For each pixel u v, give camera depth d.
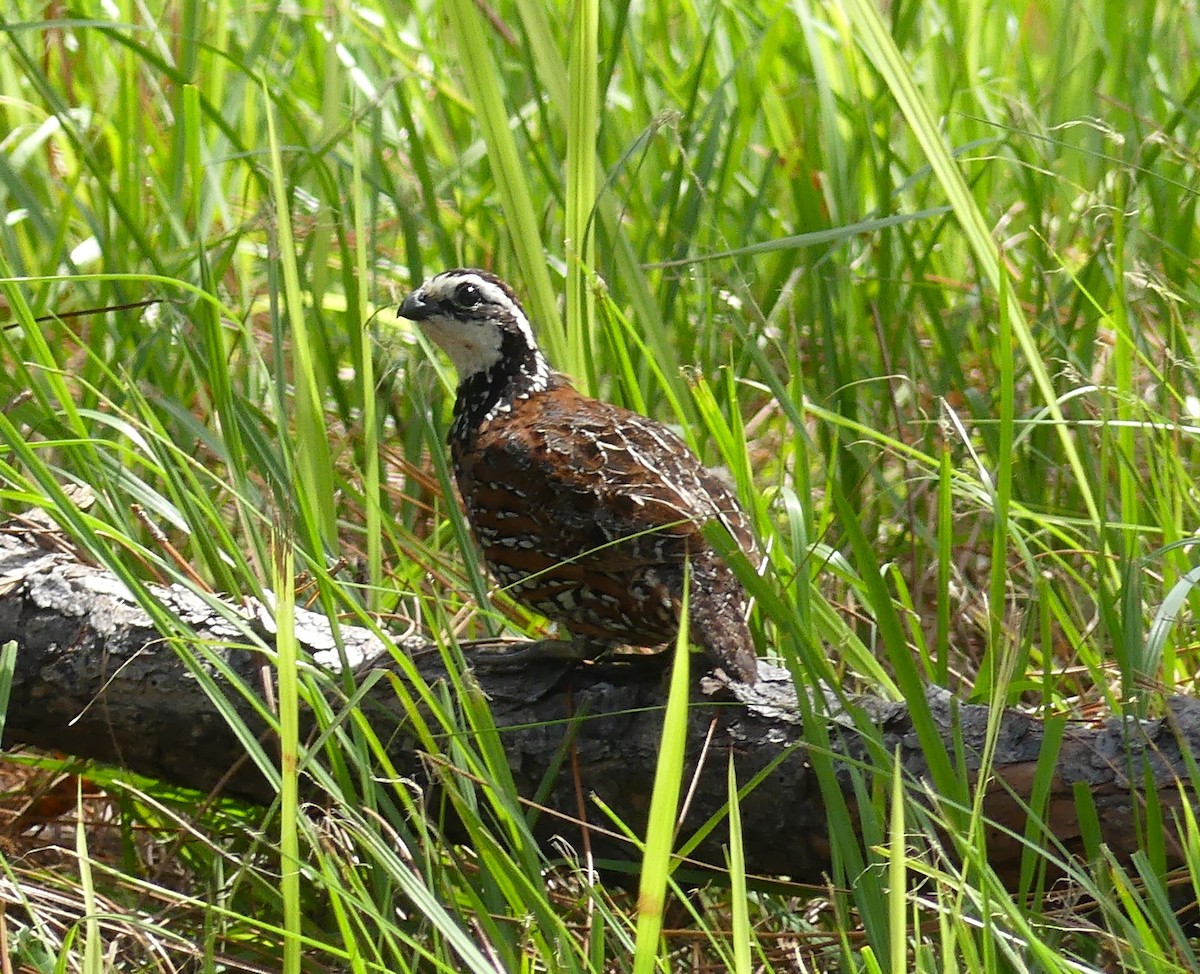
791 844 6.82
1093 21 12.79
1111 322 8.89
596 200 8.98
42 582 7.56
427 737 6.33
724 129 12.57
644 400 9.71
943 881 5.85
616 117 12.77
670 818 4.96
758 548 7.65
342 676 6.96
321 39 12.89
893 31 11.63
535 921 6.02
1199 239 11.49
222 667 6.37
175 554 8.13
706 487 7.61
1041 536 9.37
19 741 7.80
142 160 11.08
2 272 7.63
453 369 10.57
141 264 10.45
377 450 8.90
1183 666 8.49
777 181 12.53
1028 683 7.51
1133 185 10.55
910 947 6.37
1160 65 13.00
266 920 7.17
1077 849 6.54
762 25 12.37
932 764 6.23
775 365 10.82
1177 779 6.18
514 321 8.39
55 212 11.17
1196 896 6.35
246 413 8.32
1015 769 6.54
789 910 7.25
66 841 7.96
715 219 11.10
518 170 8.90
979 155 12.28
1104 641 8.59
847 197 10.73
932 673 8.14
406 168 12.10
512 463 7.69
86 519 6.91
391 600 8.71
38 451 9.45
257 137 12.28
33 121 11.84
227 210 11.42
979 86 12.66
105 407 9.77
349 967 6.74
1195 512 8.59
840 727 6.66
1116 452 8.34
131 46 9.81
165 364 9.97
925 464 9.83
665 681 7.13
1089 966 6.09
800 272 10.88
